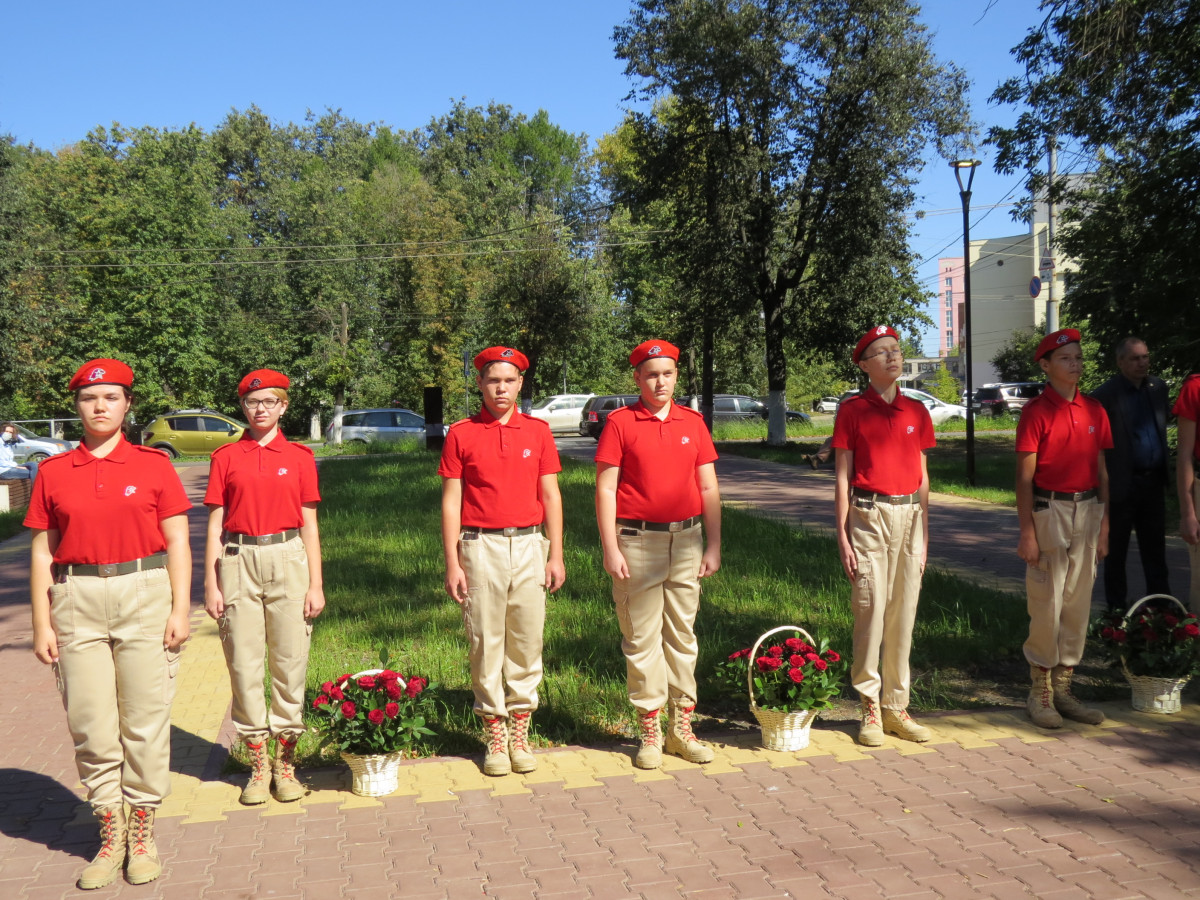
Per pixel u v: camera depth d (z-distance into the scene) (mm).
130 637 3746
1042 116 14414
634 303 49938
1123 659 5367
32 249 26500
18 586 10289
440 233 47781
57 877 3721
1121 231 15758
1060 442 5070
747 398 40281
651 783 4477
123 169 43000
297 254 48250
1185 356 14391
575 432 41406
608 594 8273
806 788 4371
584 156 69000
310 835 4000
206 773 4754
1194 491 5668
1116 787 4301
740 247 26672
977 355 71125
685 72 25344
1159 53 12633
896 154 24750
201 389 43375
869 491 4840
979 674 6273
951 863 3629
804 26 24781
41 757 5082
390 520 12914
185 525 3932
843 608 7574
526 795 4367
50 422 39031
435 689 5941
